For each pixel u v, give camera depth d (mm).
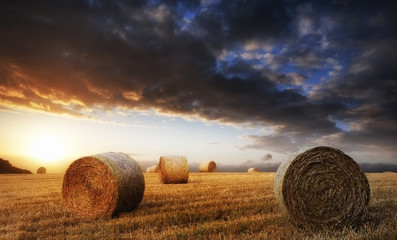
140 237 6586
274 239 6395
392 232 6195
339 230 7098
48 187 17250
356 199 7652
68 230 7352
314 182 7719
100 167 9531
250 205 9922
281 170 8133
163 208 9781
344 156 7793
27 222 8273
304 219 7559
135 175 10055
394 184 16266
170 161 18812
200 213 8750
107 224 7816
